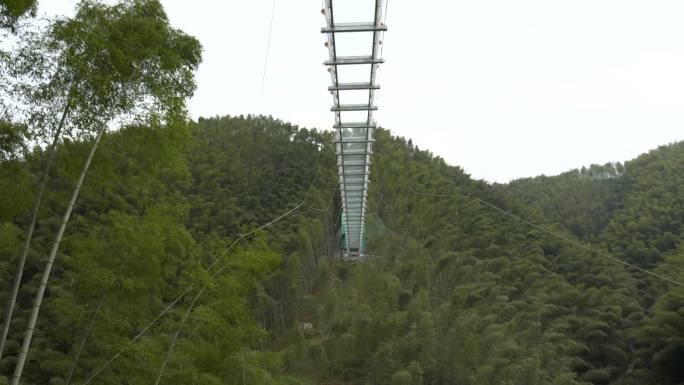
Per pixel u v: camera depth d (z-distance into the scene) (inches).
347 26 411.2
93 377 347.3
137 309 382.0
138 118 305.4
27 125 267.7
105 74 285.1
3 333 253.6
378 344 748.6
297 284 1018.1
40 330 625.0
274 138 2144.4
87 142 299.0
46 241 604.4
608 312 1214.9
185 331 393.7
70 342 409.1
